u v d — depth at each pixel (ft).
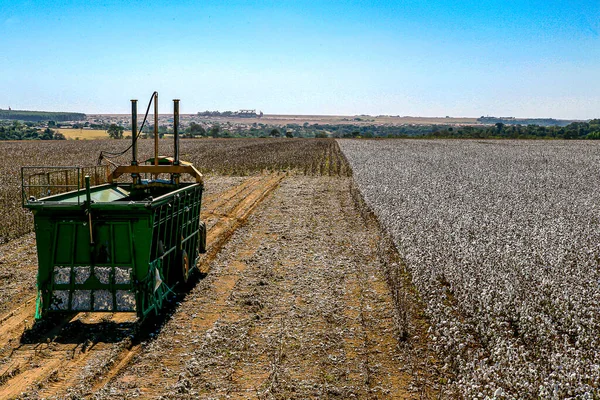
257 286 42.16
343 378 27.22
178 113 43.39
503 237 55.36
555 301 35.06
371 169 138.41
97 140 335.67
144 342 30.91
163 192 44.96
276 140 372.79
